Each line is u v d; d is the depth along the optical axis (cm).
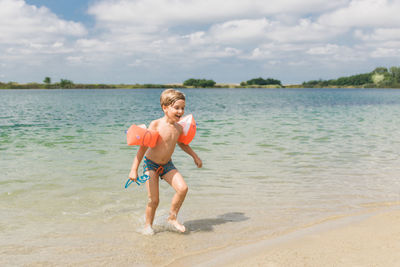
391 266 238
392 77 13350
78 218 374
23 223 356
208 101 3450
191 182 514
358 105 2658
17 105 2688
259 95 5612
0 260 274
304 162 643
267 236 321
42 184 496
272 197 444
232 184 504
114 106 2636
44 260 275
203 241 314
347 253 265
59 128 1167
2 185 488
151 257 281
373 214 372
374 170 582
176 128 354
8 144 834
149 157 354
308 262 251
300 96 5000
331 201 426
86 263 271
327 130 1109
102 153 725
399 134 1016
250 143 853
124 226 353
